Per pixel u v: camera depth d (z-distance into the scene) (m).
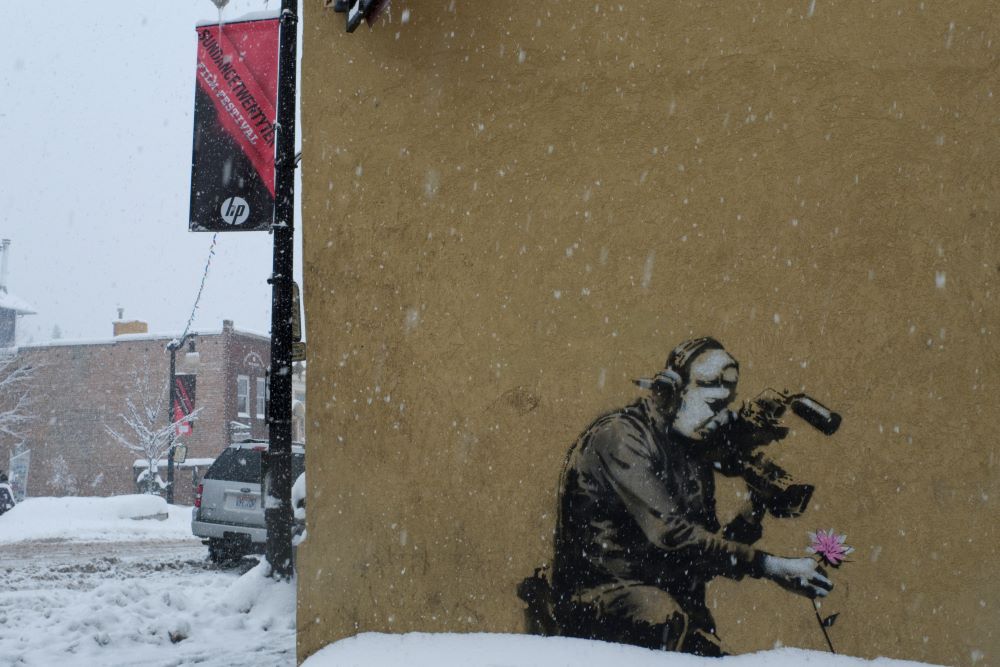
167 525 25.69
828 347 5.59
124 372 47.34
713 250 5.76
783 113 5.78
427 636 5.78
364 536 6.04
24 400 47.47
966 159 5.63
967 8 5.71
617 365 5.79
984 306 5.53
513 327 5.95
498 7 6.19
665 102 5.91
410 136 6.23
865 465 5.49
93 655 7.01
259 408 48.44
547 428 5.82
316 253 6.37
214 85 9.35
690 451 5.64
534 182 6.03
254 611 8.61
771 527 5.52
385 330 6.15
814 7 5.81
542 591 5.71
